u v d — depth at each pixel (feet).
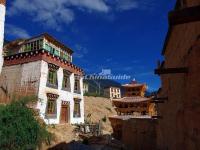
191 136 19.44
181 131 25.77
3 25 71.77
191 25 18.83
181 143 25.98
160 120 52.39
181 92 24.31
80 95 99.86
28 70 77.51
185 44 21.50
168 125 39.11
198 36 16.67
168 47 37.32
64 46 96.78
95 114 152.35
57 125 77.30
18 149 46.06
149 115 100.94
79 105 98.07
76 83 98.99
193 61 18.11
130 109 108.68
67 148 61.31
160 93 55.52
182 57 23.43
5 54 93.20
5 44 98.17
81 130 81.61
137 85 119.96
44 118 73.72
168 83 37.86
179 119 26.94
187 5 19.94
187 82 20.36
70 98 91.56
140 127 70.74
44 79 76.18
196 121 17.47
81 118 97.96
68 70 91.86
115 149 66.69
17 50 92.53
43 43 85.05
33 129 49.80
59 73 85.71
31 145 48.47
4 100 78.48
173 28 29.66
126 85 122.93
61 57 87.61
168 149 39.68
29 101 57.11
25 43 90.12
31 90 74.59
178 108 27.27
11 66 81.92
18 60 80.74
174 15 10.68
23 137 46.98
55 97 81.20
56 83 83.30
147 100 104.06
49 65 79.36
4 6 72.64
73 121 91.40
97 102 174.09
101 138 74.95
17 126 46.85
